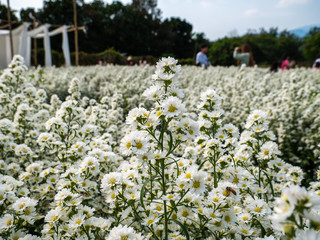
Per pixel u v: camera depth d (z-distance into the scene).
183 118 2.18
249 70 11.88
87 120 4.52
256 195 2.59
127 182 2.21
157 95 2.08
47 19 53.38
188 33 77.62
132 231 1.80
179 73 2.11
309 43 73.00
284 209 1.16
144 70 10.23
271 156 2.65
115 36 61.41
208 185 2.90
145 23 64.31
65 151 3.28
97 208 2.83
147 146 1.99
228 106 6.88
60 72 11.87
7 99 4.64
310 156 4.79
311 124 5.37
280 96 6.25
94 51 57.12
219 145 2.51
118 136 5.00
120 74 10.09
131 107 6.84
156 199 2.29
